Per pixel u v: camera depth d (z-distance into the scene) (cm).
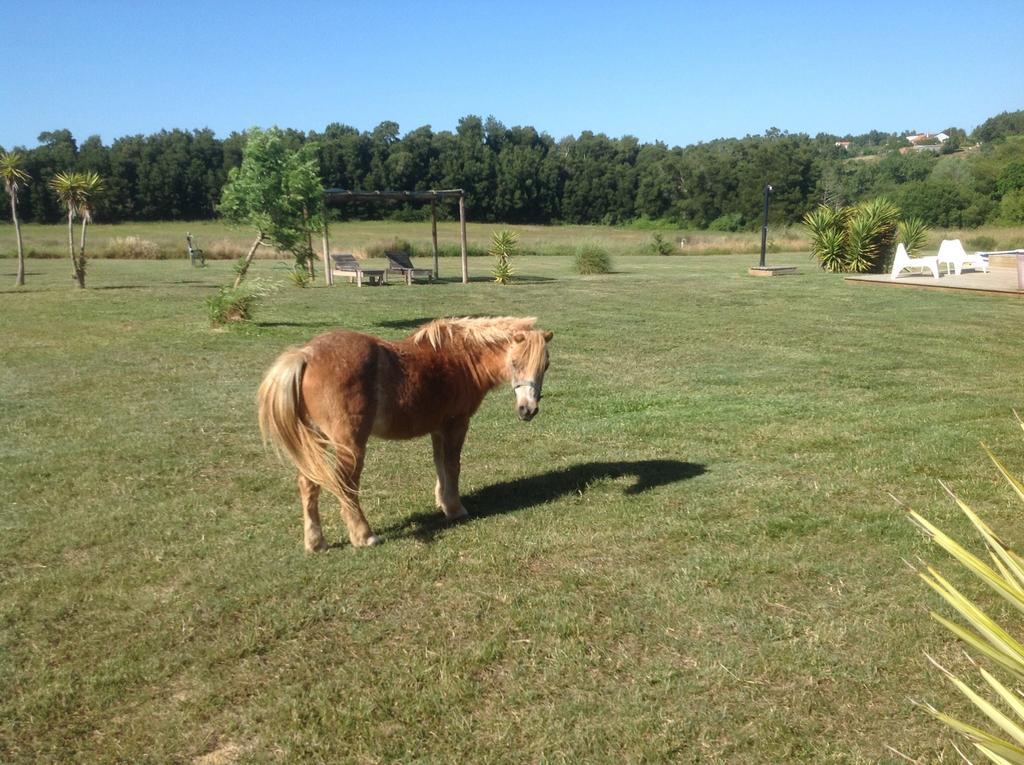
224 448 803
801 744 341
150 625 445
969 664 394
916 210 6881
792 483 670
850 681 383
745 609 453
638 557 529
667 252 4766
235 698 379
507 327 602
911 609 449
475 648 415
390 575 505
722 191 9788
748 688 380
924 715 358
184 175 9931
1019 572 258
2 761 333
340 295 2278
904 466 703
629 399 1025
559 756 335
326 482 517
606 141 12581
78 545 559
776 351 1367
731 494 647
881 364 1234
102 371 1194
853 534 559
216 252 4288
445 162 10544
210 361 1277
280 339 1494
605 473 714
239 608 464
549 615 452
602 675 394
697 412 946
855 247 2936
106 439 830
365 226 8788
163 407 976
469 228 8669
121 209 9612
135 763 335
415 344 575
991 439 780
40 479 703
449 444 600
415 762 333
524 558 530
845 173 9919
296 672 399
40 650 420
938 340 1445
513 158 10962
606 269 3206
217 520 610
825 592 473
